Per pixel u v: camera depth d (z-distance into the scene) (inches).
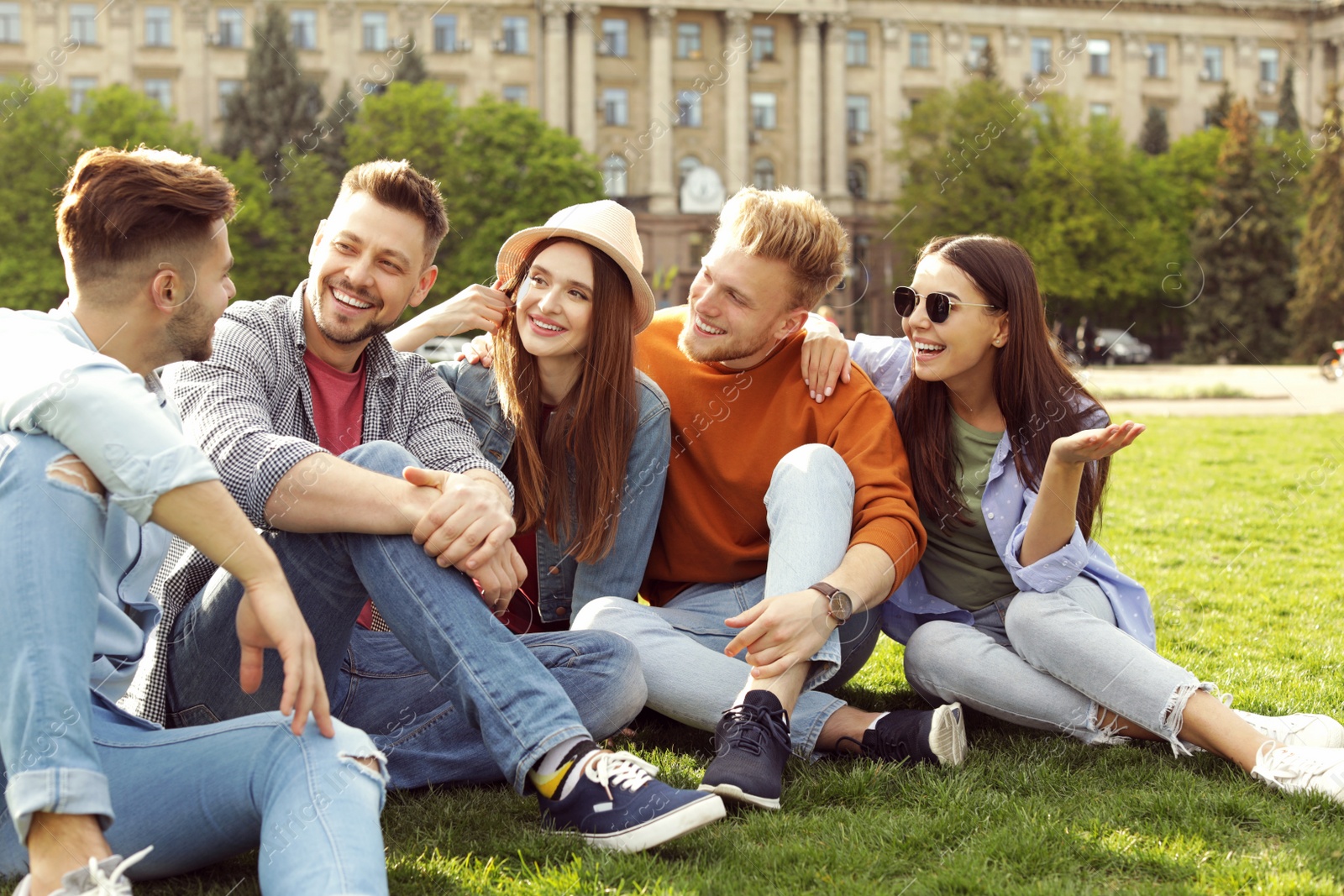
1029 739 90.4
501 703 67.1
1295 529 223.8
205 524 60.0
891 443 91.7
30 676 54.0
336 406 87.2
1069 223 1117.1
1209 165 1229.7
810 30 1609.3
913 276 96.3
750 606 92.7
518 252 92.8
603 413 89.1
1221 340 1158.3
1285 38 1632.6
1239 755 79.7
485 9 1550.2
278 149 1194.6
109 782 58.4
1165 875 65.3
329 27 1473.9
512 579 71.8
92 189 64.6
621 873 64.2
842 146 1633.9
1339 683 112.9
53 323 64.0
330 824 55.2
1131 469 323.0
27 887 53.8
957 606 96.8
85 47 1398.9
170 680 71.3
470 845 69.6
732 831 71.2
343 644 72.4
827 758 86.5
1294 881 62.8
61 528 56.6
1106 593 91.7
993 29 1633.9
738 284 91.0
